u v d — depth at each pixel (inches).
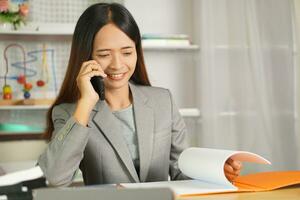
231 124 115.1
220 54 115.0
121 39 49.6
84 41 50.4
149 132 53.6
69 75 52.8
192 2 123.8
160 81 122.6
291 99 113.7
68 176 44.3
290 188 40.4
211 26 114.3
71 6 115.3
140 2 121.6
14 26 106.7
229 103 115.2
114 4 51.4
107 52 49.7
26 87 109.4
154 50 121.7
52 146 44.6
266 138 114.3
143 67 57.3
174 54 123.2
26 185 33.8
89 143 51.0
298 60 113.7
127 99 55.4
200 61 115.4
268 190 39.1
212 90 114.1
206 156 42.6
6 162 101.3
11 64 113.4
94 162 50.9
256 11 115.0
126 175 50.9
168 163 55.1
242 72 115.3
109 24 49.7
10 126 106.5
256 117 114.8
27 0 112.1
